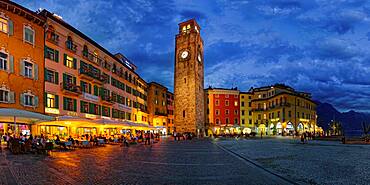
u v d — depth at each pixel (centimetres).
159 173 1359
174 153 2530
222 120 10106
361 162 1767
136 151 2730
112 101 4984
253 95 10338
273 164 1684
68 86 3734
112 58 5259
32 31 3191
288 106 8094
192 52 8138
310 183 1094
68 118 2808
